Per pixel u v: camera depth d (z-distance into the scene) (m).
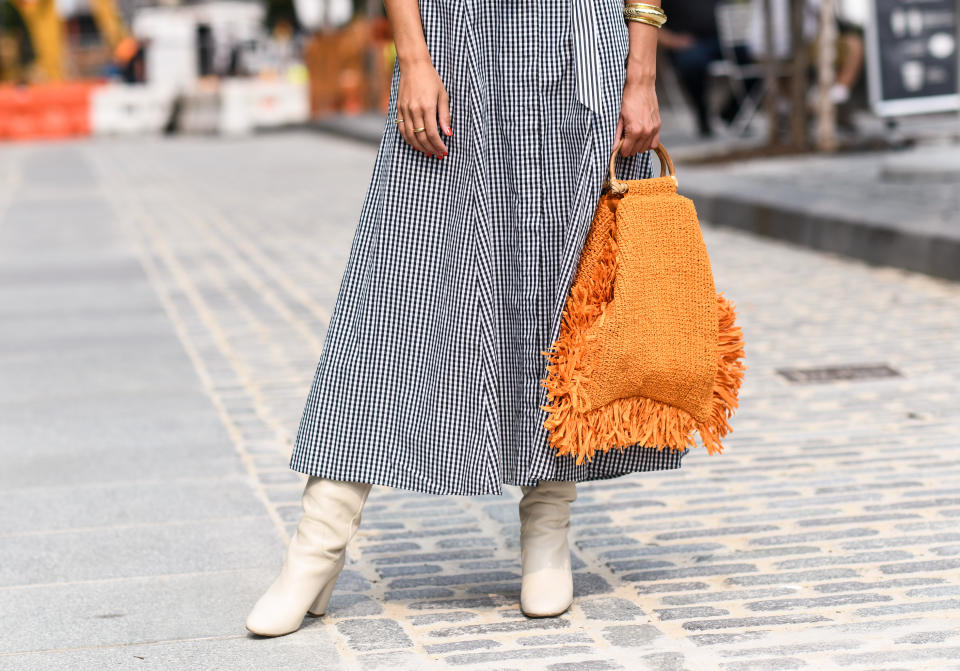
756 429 5.25
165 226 12.69
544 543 3.39
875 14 13.84
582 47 3.13
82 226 12.84
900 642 3.11
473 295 3.15
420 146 3.11
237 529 4.13
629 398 3.16
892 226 9.02
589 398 3.09
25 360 6.82
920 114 13.94
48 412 5.75
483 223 3.14
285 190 16.06
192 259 10.42
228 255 10.60
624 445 3.14
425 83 3.09
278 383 6.22
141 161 21.98
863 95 17.05
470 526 4.14
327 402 3.19
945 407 5.52
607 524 4.12
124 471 4.82
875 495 4.34
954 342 6.75
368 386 3.16
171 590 3.61
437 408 3.16
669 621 3.29
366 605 3.46
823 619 3.28
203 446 5.14
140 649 3.20
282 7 54.88
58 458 5.02
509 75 3.14
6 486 4.66
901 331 7.05
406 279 3.15
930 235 8.62
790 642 3.13
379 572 3.73
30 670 3.10
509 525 4.15
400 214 3.16
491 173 3.15
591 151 3.13
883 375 6.11
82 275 9.69
